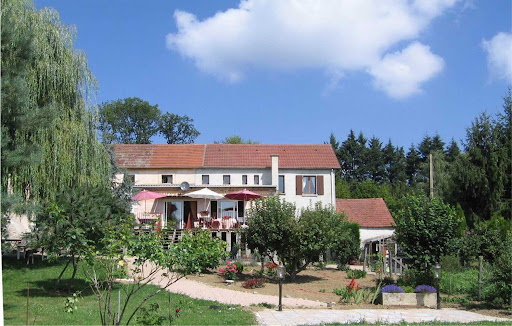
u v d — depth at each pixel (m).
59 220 10.99
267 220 22.62
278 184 37.19
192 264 8.57
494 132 32.41
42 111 14.41
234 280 20.92
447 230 18.34
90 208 14.12
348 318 13.11
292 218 22.38
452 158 71.12
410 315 13.82
